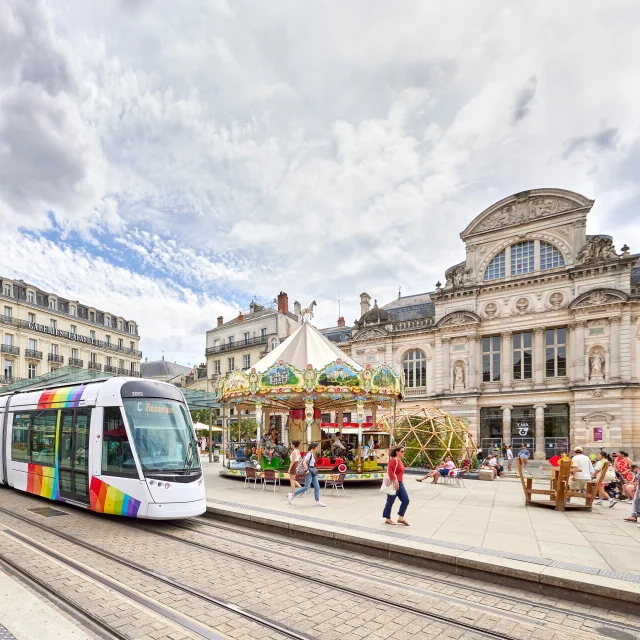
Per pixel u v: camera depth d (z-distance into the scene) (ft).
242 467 60.85
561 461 40.34
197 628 17.16
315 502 41.16
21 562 23.88
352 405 75.97
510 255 112.16
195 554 26.61
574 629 17.71
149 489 32.14
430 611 19.07
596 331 98.12
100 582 21.47
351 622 17.94
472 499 45.24
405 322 125.70
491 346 112.88
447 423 76.89
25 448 45.19
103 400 36.04
